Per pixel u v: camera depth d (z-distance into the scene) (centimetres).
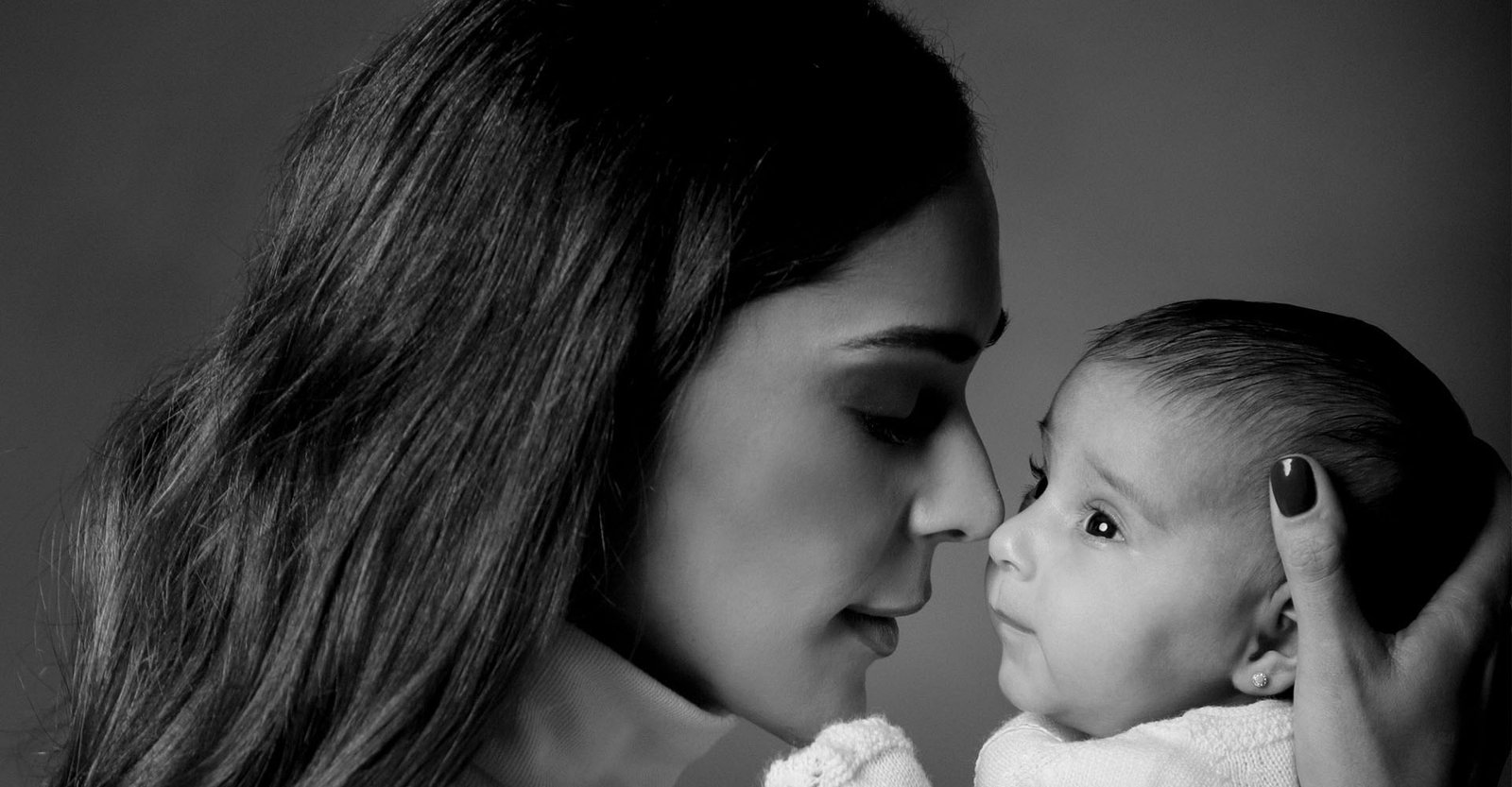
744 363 87
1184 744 101
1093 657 108
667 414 87
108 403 237
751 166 85
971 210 92
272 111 239
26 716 212
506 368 86
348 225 95
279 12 240
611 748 92
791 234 86
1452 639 100
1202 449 105
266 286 103
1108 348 114
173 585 101
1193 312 115
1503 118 274
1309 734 97
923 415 97
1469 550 109
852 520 93
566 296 85
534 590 84
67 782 104
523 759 90
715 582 91
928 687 266
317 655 88
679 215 85
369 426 90
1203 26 271
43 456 237
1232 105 272
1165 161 271
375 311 92
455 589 85
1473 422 277
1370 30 272
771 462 88
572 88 89
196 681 95
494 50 93
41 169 237
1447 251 275
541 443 84
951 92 95
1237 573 106
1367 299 275
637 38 89
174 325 238
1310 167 273
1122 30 269
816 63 89
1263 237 272
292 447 94
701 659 94
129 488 112
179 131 239
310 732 87
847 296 87
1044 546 111
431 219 91
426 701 84
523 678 89
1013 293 270
